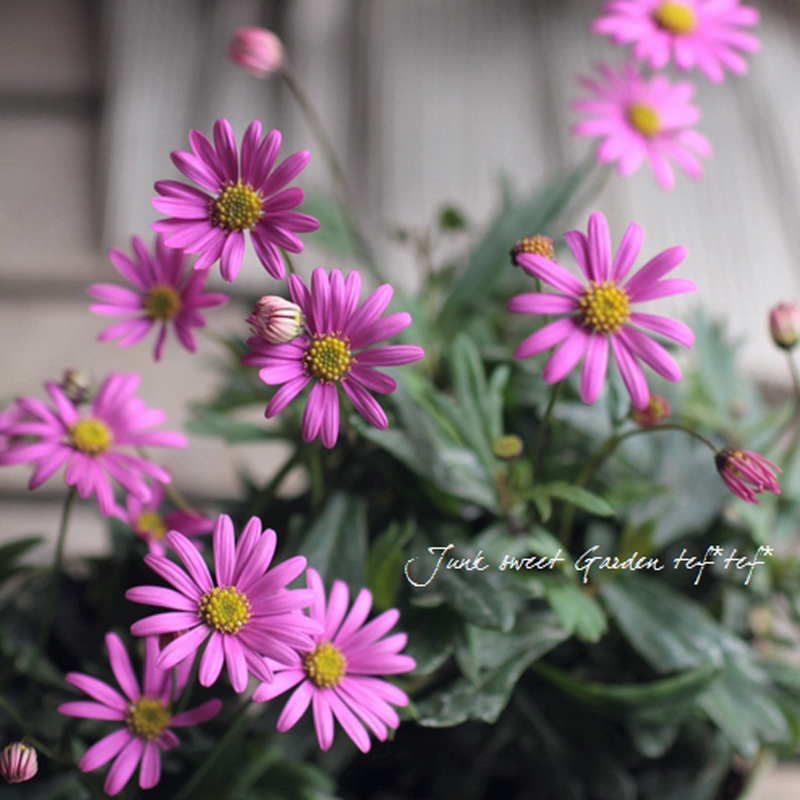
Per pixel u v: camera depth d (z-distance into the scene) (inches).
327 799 15.3
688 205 26.8
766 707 16.2
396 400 15.5
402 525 15.9
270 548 13.5
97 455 14.8
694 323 18.4
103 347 24.2
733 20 16.7
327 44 28.5
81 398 15.0
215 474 21.9
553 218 18.0
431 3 29.3
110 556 16.7
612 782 16.0
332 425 13.7
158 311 15.0
